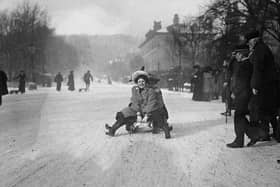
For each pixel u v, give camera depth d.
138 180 3.95
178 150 5.45
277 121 6.02
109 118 9.59
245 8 19.72
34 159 4.89
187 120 8.95
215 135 6.74
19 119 9.00
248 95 5.41
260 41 5.36
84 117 9.82
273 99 5.36
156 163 4.68
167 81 40.03
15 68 36.75
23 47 35.81
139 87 6.79
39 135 6.71
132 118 6.79
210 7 20.95
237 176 4.07
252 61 5.17
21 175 4.14
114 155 5.13
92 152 5.33
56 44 39.16
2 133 6.90
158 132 7.03
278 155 5.03
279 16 18.58
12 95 21.73
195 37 34.91
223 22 20.75
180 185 3.77
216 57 20.38
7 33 36.34
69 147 5.68
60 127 7.84
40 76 38.00
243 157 4.95
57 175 4.13
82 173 4.21
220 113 10.59
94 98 18.80
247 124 5.60
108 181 3.91
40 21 36.84
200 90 16.75
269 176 4.05
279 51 17.80
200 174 4.17
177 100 17.19
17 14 36.44
